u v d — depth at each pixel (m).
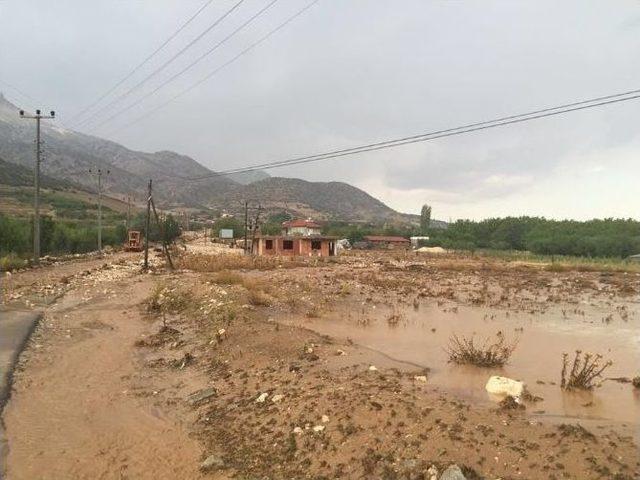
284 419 9.05
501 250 102.31
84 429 9.79
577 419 8.69
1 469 8.20
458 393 9.98
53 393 11.78
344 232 116.56
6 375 12.67
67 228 66.88
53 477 7.98
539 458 6.91
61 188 143.38
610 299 28.69
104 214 121.06
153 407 10.95
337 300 25.11
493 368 12.45
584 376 10.75
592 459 6.82
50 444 9.13
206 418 10.04
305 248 73.38
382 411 8.55
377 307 23.44
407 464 6.96
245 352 13.55
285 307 21.75
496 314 22.17
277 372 11.77
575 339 16.73
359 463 7.26
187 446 8.91
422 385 10.41
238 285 26.48
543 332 17.98
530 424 8.02
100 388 12.16
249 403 10.20
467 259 72.38
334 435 8.04
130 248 71.56
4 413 10.49
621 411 9.27
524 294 30.44
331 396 9.51
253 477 7.48
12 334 16.62
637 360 13.75
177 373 13.24
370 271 44.34
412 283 34.59
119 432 9.62
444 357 13.59
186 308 21.64
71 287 29.34
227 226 129.38
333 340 15.05
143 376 13.07
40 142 44.84
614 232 94.62
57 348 15.69
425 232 125.56
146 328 18.73
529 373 12.08
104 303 24.22
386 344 15.29
